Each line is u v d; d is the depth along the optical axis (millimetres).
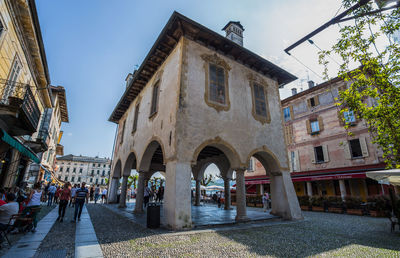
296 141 21391
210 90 10039
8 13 7527
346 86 18250
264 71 13133
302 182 21109
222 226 8406
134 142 13930
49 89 13781
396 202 8414
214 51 10930
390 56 8930
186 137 8516
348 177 16062
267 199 15375
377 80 9531
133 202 20188
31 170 16859
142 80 14016
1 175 11227
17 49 8797
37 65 11133
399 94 9031
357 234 7465
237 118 10508
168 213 7719
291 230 7953
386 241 6484
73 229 7066
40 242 5348
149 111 12062
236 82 11281
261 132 11367
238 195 9578
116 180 18500
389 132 9578
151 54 11266
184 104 8867
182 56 9477
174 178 7824
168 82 10312
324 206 15859
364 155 16250
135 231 7078
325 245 5898
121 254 4656
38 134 15297
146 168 11867
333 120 18812
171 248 5246
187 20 9227
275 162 11422
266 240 6336
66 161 75188
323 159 19094
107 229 7270
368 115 10047
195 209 14469
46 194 17641
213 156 16359
